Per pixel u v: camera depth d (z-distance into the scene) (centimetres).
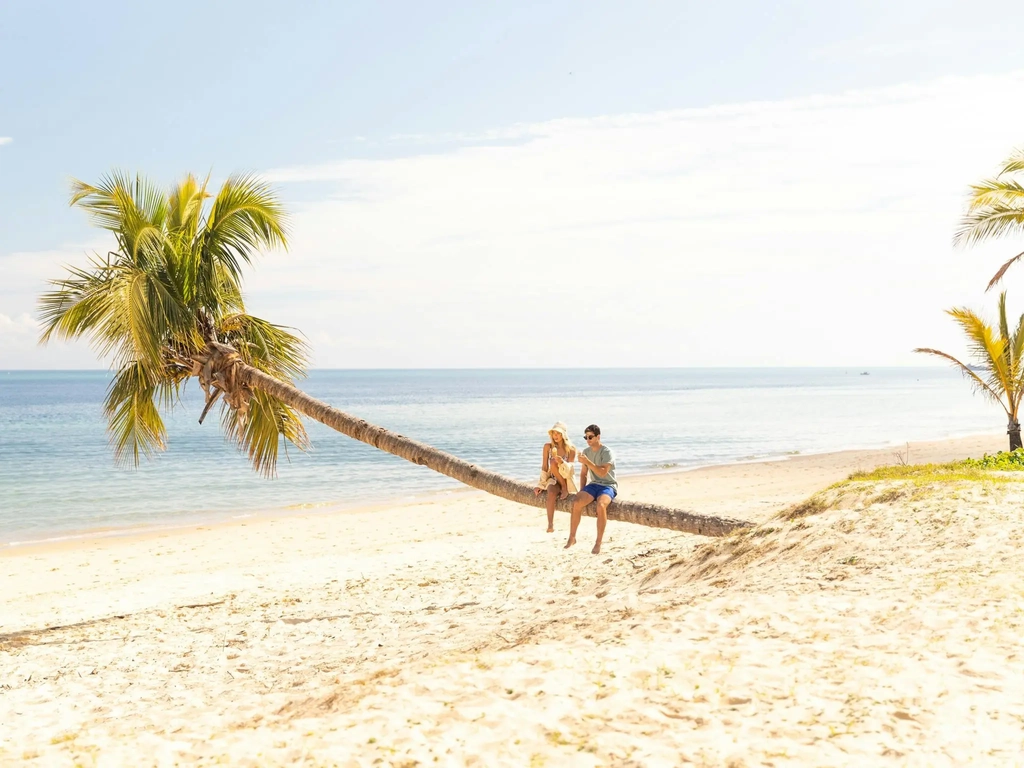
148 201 1167
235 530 2145
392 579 1335
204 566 1681
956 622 541
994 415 7125
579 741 433
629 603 780
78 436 5484
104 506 2634
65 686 844
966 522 753
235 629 1057
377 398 12012
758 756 387
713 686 489
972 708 415
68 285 1102
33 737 648
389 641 886
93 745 564
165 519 2392
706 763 387
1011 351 2080
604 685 513
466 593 1148
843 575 704
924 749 379
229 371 1173
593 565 1227
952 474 985
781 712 439
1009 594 575
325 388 17575
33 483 3184
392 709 518
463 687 546
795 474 3022
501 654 631
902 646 515
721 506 1975
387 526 2122
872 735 398
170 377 1217
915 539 748
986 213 1830
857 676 473
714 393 13838
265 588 1362
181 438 5175
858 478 1280
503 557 1452
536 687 521
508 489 1066
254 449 1245
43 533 2186
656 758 398
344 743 464
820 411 8019
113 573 1641
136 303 1041
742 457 3888
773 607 643
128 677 863
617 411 8181
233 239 1237
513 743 438
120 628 1126
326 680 728
